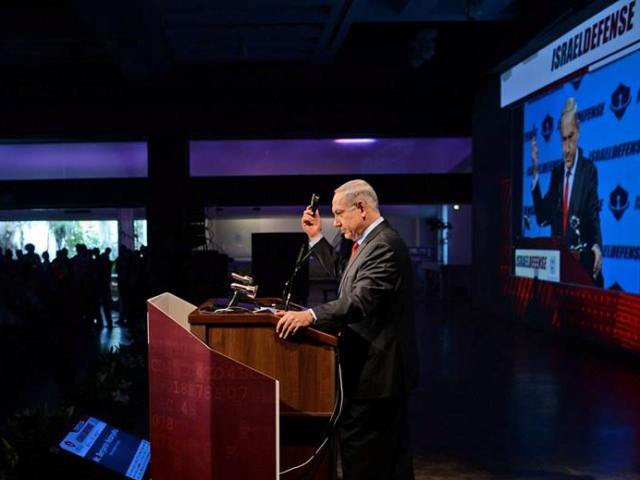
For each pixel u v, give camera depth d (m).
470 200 12.91
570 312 8.30
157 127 12.52
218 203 12.94
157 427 2.11
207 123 12.56
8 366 6.56
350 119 12.61
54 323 8.03
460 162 13.19
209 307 2.46
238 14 8.82
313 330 2.16
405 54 12.54
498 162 10.79
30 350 7.23
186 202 12.73
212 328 2.18
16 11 9.28
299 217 16.55
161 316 2.07
